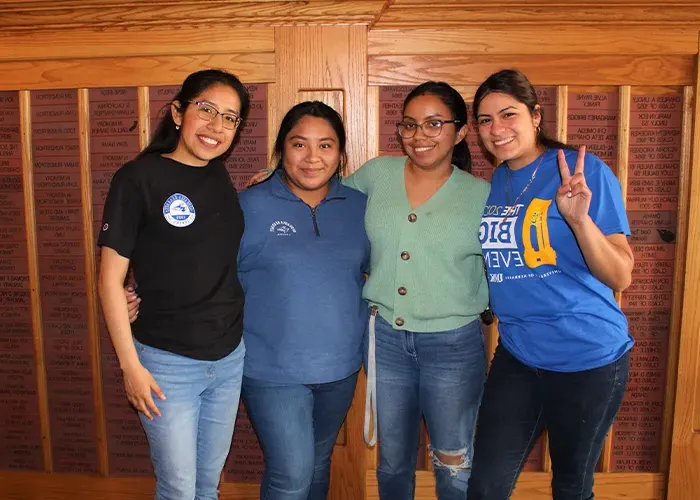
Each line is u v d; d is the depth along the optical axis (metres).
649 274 2.21
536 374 1.63
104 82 2.19
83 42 2.16
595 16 2.06
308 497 1.99
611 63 2.12
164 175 1.54
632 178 2.17
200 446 1.75
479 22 2.09
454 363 1.79
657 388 2.27
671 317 2.22
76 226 2.28
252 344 1.78
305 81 2.13
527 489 2.34
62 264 2.30
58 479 2.41
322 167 1.72
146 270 1.56
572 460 1.58
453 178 1.81
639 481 2.32
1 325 2.36
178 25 2.12
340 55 2.12
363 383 2.28
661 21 2.06
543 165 1.60
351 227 1.81
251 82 2.15
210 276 1.60
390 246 1.78
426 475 2.36
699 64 2.08
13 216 2.30
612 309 1.60
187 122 1.56
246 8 2.07
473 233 1.75
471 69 2.13
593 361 1.54
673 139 2.15
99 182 2.25
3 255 2.32
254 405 1.79
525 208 1.58
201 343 1.60
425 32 2.12
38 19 2.12
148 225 1.53
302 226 1.76
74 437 2.39
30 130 2.25
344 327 1.78
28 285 2.33
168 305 1.57
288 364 1.73
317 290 1.74
